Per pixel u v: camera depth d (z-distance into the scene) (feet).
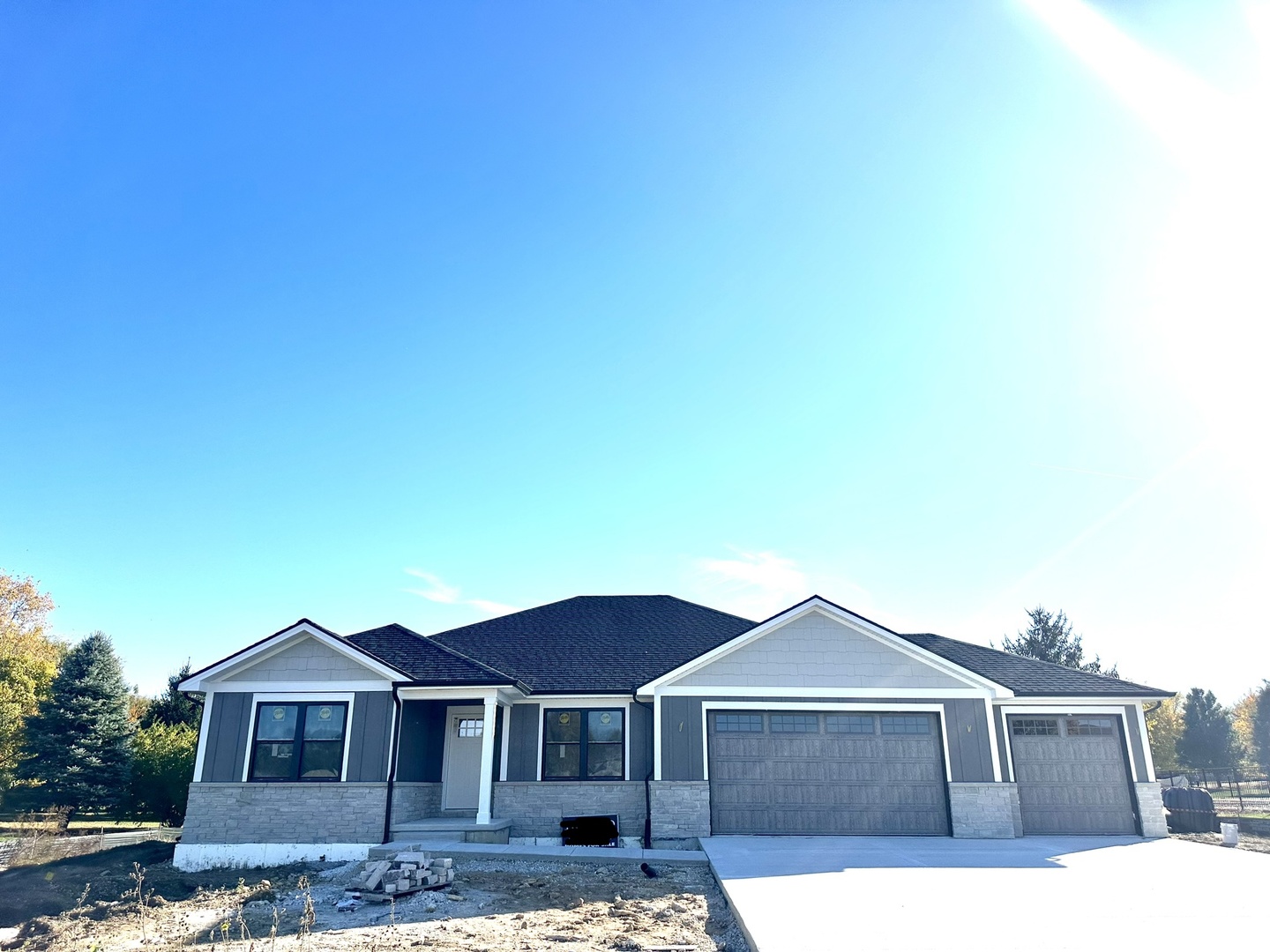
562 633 74.84
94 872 51.83
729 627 76.18
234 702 57.62
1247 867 42.73
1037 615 175.52
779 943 26.63
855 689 60.85
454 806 63.93
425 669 59.06
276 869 52.24
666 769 59.21
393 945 30.37
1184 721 175.11
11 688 123.54
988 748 59.67
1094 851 50.01
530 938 31.04
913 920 29.76
